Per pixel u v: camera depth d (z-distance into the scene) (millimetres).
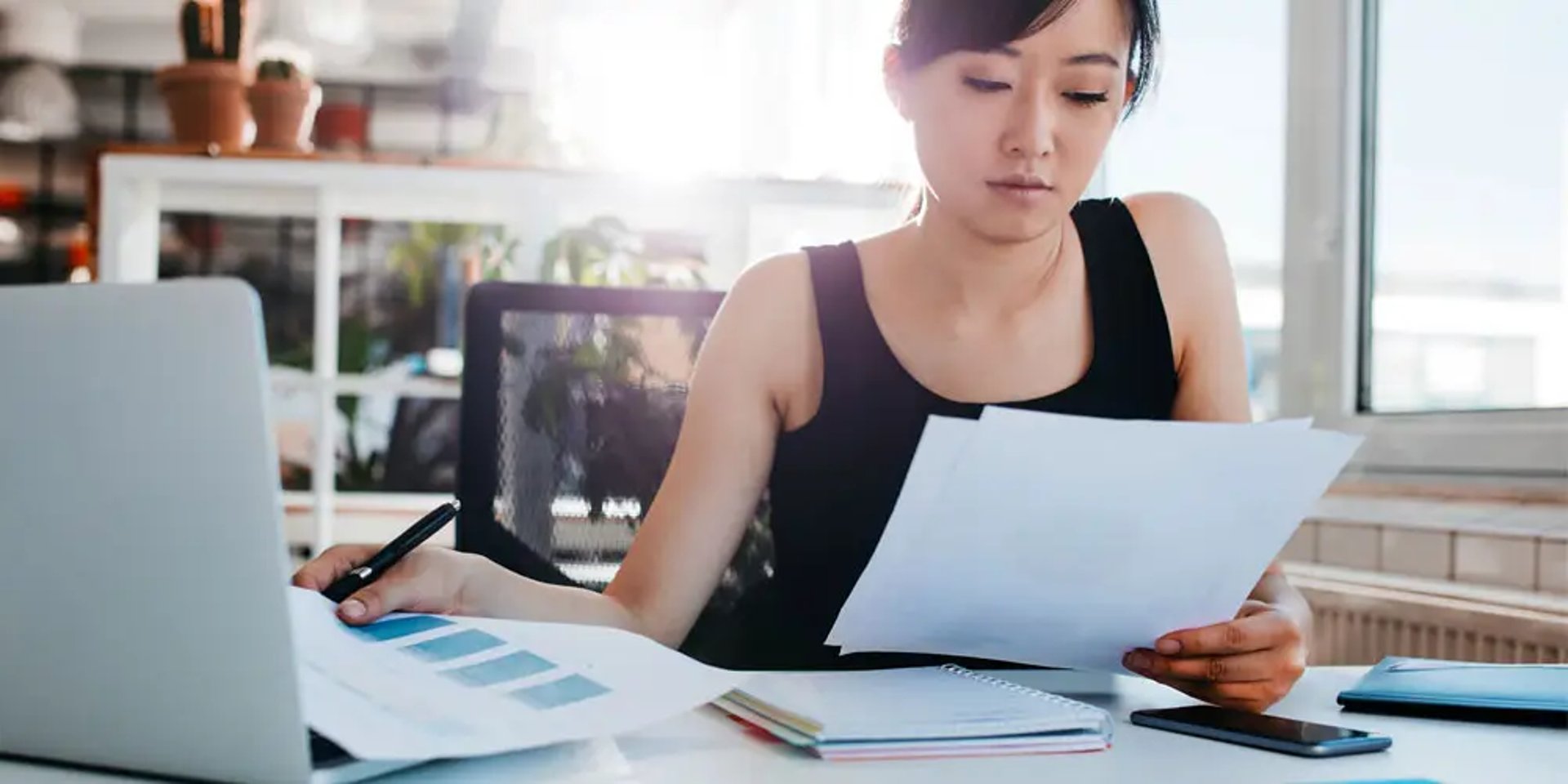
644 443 1443
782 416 1290
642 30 4012
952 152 1161
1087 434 747
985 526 781
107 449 563
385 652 724
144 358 550
